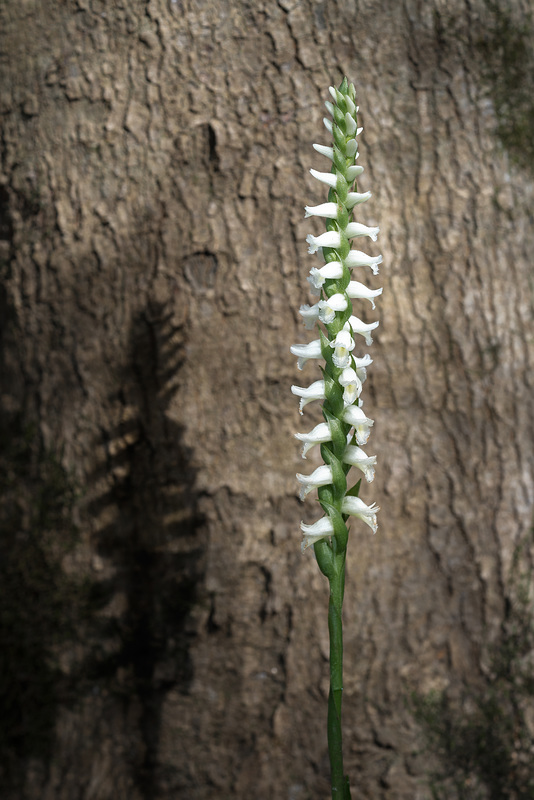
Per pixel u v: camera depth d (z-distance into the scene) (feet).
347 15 2.40
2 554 2.61
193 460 2.48
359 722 2.47
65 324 2.52
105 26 2.43
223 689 2.50
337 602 1.84
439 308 2.44
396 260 2.43
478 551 2.48
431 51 2.43
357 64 2.41
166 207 2.44
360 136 2.41
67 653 2.56
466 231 2.45
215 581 2.49
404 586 2.48
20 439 2.59
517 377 2.47
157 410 2.49
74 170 2.48
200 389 2.47
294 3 2.39
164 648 2.52
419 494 2.47
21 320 2.56
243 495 2.47
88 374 2.52
